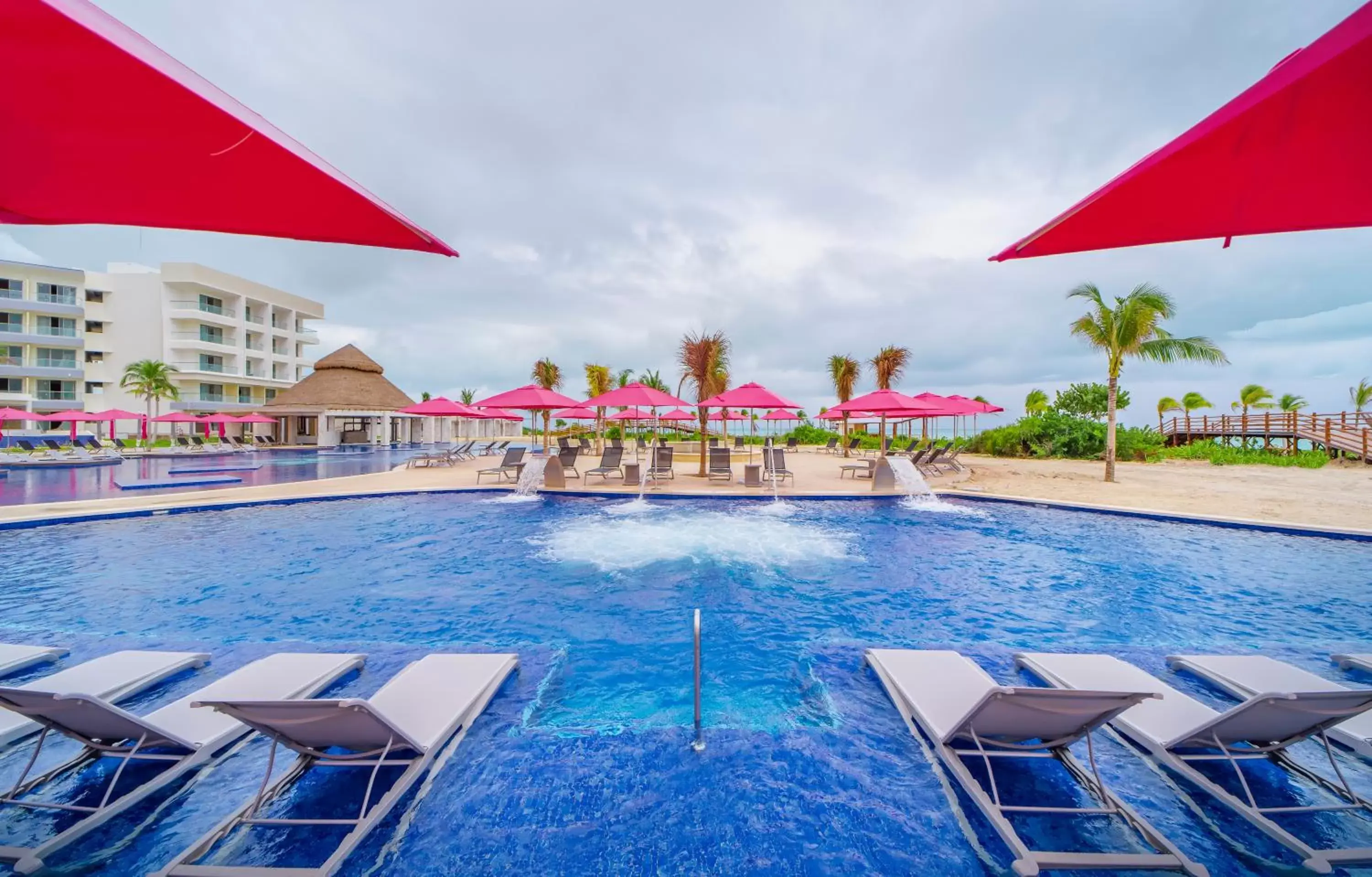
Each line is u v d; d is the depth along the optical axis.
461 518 10.04
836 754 2.91
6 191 1.89
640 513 10.67
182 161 1.69
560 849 2.28
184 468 19.36
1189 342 14.27
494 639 4.54
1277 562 7.14
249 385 44.25
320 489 12.73
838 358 27.81
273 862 2.21
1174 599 5.69
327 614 5.14
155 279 41.72
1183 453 22.31
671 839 2.33
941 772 2.74
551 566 6.87
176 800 2.52
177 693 3.49
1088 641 4.57
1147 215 2.04
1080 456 22.31
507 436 60.59
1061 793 2.62
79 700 2.20
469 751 2.91
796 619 5.10
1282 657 4.27
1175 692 3.26
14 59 1.25
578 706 3.45
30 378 39.12
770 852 2.28
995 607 5.45
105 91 1.37
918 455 15.68
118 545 7.88
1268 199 1.90
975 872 2.19
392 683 3.31
